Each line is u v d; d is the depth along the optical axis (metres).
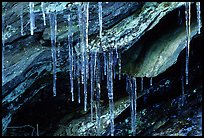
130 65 6.41
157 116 7.28
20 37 5.76
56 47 5.93
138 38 5.96
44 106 7.25
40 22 5.64
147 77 6.70
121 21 5.80
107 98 7.15
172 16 5.95
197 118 7.24
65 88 7.05
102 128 7.02
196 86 7.40
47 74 6.52
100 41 5.88
